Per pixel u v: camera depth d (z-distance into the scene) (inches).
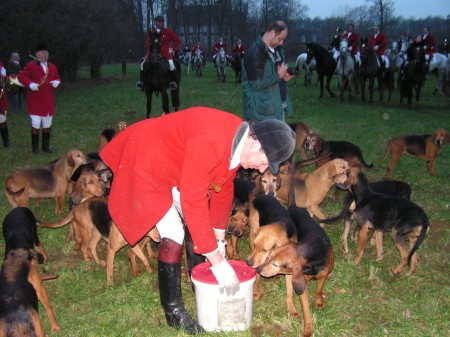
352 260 199.0
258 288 171.2
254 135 119.5
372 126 474.9
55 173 259.1
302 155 345.1
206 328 144.9
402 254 186.7
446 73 671.1
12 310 130.6
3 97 393.7
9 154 378.9
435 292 171.6
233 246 205.0
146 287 178.2
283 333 150.4
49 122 383.2
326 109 597.3
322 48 711.1
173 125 128.4
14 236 170.2
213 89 875.4
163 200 129.1
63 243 220.8
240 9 2699.3
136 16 2460.6
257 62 222.7
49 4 915.4
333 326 151.1
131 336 147.6
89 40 1066.1
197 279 143.5
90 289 179.9
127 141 134.2
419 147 306.8
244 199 217.5
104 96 800.9
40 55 369.4
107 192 216.5
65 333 151.6
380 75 676.1
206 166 120.3
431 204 257.0
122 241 179.6
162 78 504.1
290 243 140.2
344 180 206.8
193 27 2928.2
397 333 147.9
